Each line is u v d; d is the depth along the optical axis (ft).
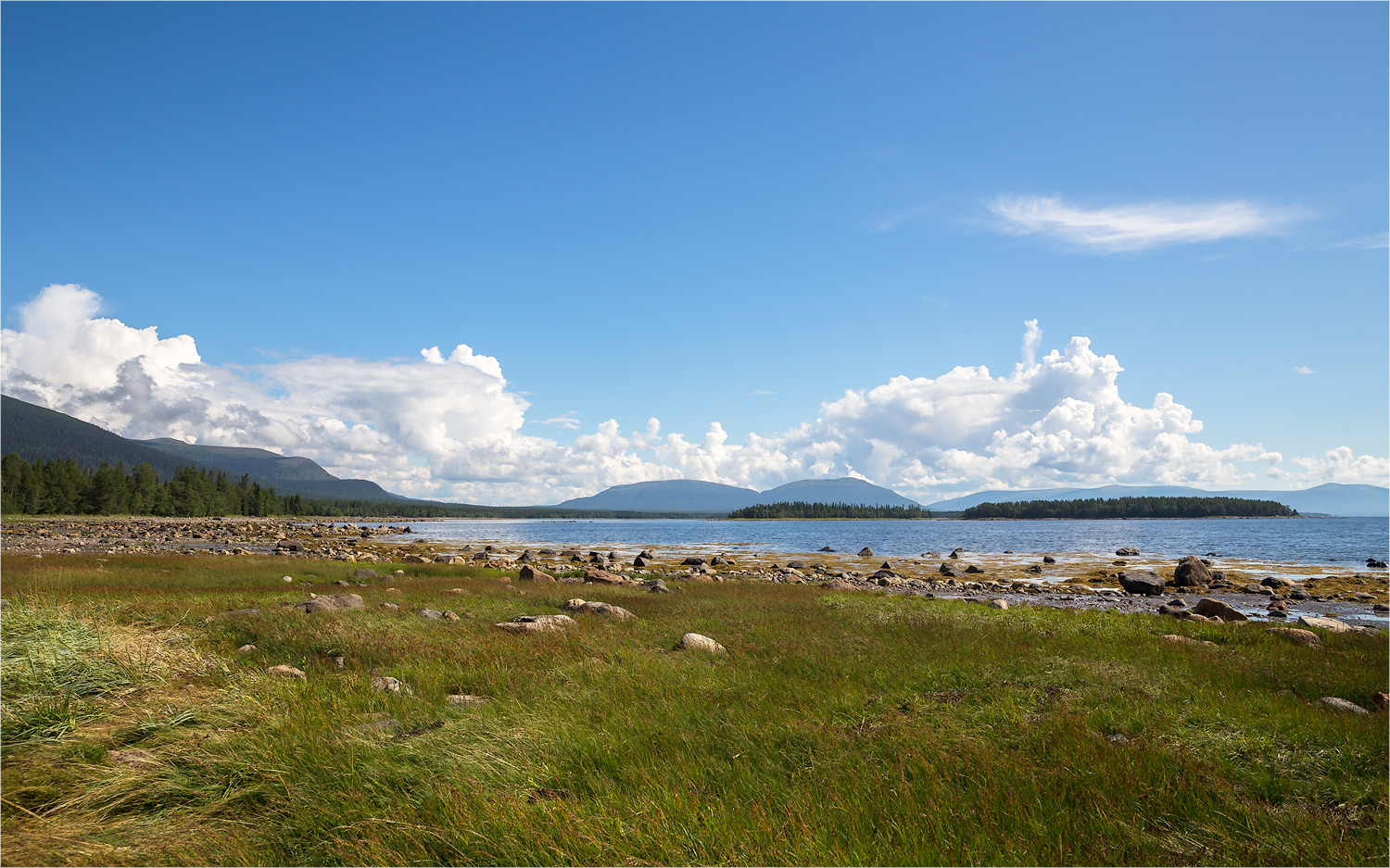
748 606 71.15
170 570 95.25
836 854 16.80
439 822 18.47
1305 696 36.40
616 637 47.34
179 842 17.44
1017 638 49.85
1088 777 22.03
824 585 104.37
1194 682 36.42
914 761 23.07
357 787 20.62
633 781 21.31
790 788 20.92
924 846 17.33
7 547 162.40
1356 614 91.86
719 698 31.58
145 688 29.07
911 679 35.70
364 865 16.71
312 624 46.80
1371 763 24.32
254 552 177.58
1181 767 23.27
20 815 18.29
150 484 506.89
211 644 41.11
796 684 34.35
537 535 424.46
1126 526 562.66
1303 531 430.61
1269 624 61.36
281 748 22.86
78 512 448.65
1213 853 18.19
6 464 408.87
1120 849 17.93
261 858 17.07
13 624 34.83
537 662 38.01
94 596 59.16
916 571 165.07
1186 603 103.04
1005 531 483.51
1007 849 17.57
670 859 16.57
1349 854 17.93
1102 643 48.83
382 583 93.50
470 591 81.56
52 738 22.65
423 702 29.96
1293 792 22.30
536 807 18.98
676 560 202.49
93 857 16.63
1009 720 28.09
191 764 21.81
